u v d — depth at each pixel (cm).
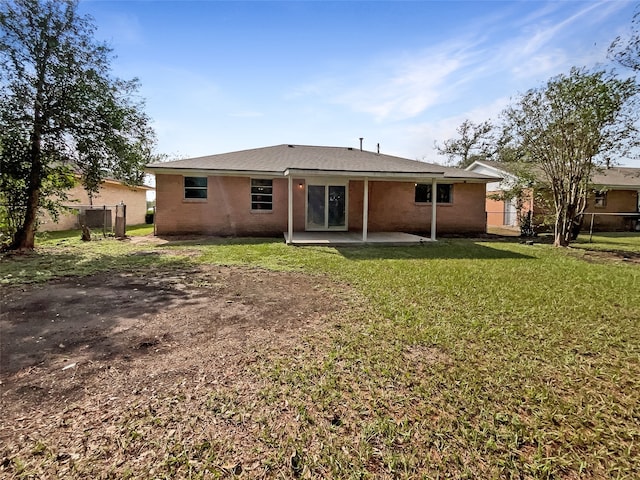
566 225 1130
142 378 265
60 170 952
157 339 341
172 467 177
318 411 226
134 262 758
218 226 1298
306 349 320
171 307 448
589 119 974
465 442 199
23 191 914
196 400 236
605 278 634
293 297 497
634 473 178
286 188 1340
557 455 191
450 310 438
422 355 310
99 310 432
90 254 863
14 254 849
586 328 380
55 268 685
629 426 216
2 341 333
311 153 1551
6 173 859
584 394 252
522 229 1504
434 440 201
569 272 689
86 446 190
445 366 289
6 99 829
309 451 190
